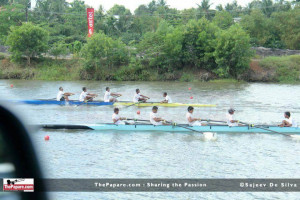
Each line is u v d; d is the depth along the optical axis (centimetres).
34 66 4944
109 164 1302
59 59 5156
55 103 2623
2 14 6247
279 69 4759
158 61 4859
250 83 4503
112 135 1748
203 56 4838
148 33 5009
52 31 6312
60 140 1631
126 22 7125
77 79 4750
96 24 6869
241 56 4562
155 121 1847
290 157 1411
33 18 6706
